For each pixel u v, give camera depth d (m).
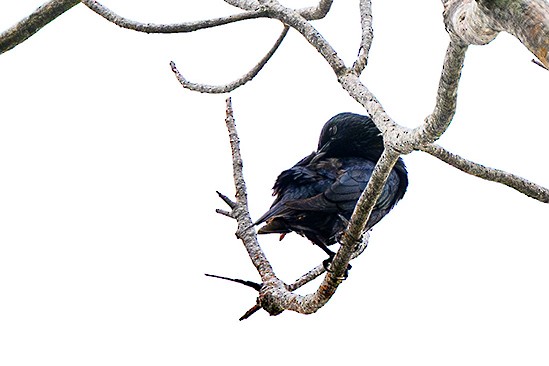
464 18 4.87
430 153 9.23
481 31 4.79
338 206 11.11
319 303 8.48
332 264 8.24
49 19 7.85
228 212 10.18
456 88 5.95
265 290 9.16
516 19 4.08
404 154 7.13
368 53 8.70
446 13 5.11
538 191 9.41
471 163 9.22
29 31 7.87
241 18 9.59
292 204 10.91
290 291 9.80
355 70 8.56
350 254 8.11
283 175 11.65
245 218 10.07
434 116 6.35
